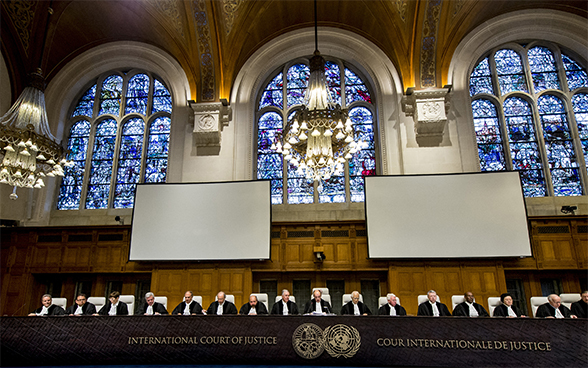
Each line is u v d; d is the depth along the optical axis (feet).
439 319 14.49
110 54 35.70
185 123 33.55
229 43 32.53
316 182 32.60
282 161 33.45
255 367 14.67
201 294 28.19
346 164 32.99
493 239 26.63
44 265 29.63
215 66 31.96
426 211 27.71
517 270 27.68
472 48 33.06
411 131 31.27
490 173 27.94
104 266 29.50
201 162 32.09
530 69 33.68
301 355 14.61
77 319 15.38
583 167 30.68
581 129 31.94
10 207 31.40
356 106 34.71
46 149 21.26
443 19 29.89
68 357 15.01
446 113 31.01
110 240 30.07
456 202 27.63
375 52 33.83
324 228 29.04
